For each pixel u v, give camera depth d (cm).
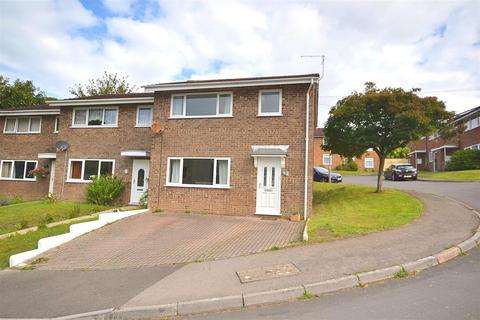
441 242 779
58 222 1244
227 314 522
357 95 1474
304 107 1309
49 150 1955
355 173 3919
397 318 455
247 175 1337
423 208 1187
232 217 1292
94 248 947
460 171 2733
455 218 1024
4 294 657
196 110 1447
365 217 1101
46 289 673
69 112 1781
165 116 1468
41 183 1939
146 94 1802
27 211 1420
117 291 631
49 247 965
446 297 515
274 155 1280
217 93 1422
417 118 1316
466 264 671
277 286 583
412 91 1457
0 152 2053
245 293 564
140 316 540
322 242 838
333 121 1509
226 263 741
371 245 782
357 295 552
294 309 516
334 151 1584
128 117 1695
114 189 1600
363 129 1431
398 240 810
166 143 1455
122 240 1005
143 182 1630
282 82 1313
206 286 611
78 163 1744
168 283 645
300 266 676
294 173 1286
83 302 592
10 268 841
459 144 3238
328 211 1320
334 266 661
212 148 1394
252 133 1352
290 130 1312
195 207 1385
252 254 793
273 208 1291
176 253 855
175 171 1446
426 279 601
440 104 1436
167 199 1423
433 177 2678
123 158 1673
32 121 2030
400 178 2705
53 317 545
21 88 3306
